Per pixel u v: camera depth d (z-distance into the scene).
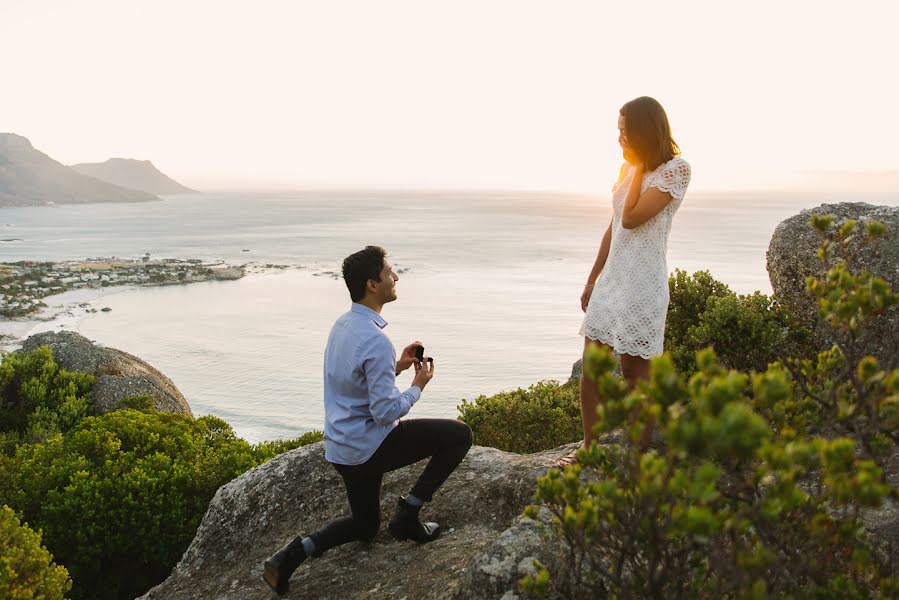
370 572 4.36
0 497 9.47
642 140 3.52
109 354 20.17
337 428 3.99
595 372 1.72
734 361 6.06
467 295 157.00
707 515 1.48
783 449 1.56
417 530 4.44
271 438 64.50
